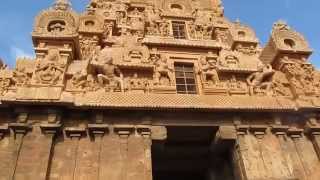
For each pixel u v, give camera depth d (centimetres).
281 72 1948
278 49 1961
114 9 2364
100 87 1622
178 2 2517
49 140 1381
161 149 1552
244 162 1498
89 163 1391
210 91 1780
